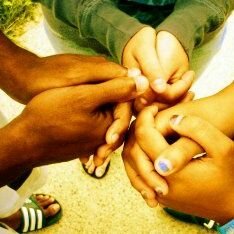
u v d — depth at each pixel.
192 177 0.49
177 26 0.61
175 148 0.48
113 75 0.50
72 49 0.81
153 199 0.55
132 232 0.96
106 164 0.98
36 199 0.98
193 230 0.95
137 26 0.62
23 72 0.52
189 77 0.60
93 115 0.48
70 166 1.03
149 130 0.53
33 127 0.46
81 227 0.97
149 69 0.59
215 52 0.83
